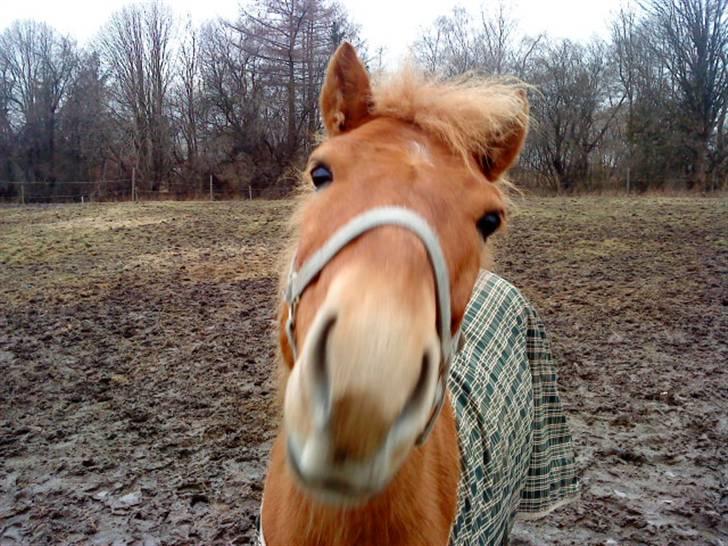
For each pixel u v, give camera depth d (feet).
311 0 122.72
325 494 3.91
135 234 55.67
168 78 137.69
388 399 3.50
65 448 16.14
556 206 75.46
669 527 12.82
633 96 117.50
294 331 5.17
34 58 137.18
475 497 7.00
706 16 107.65
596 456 15.53
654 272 36.19
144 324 26.89
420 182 4.95
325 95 6.63
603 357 22.29
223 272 37.88
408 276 4.11
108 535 12.64
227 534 12.67
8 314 28.89
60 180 132.98
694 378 20.34
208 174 125.80
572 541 12.42
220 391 19.53
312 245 4.83
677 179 109.91
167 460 15.49
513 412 8.64
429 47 106.93
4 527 12.89
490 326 9.21
